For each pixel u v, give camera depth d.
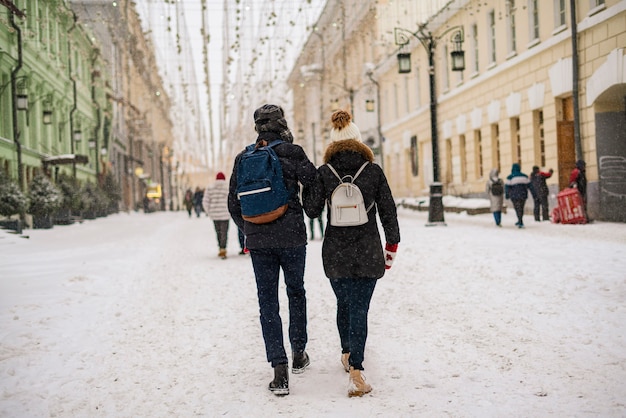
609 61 15.77
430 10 29.42
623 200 16.41
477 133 26.11
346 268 4.11
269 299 4.25
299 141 54.47
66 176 27.45
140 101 58.31
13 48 23.22
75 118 35.28
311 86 52.72
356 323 4.04
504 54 22.72
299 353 4.50
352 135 4.30
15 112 22.19
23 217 21.08
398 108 37.91
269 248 4.22
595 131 16.83
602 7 15.95
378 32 37.56
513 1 21.92
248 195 4.18
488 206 22.31
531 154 20.86
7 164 22.97
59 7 29.64
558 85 18.64
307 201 4.29
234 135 51.69
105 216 35.25
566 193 16.03
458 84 27.61
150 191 50.59
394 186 39.53
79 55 36.53
